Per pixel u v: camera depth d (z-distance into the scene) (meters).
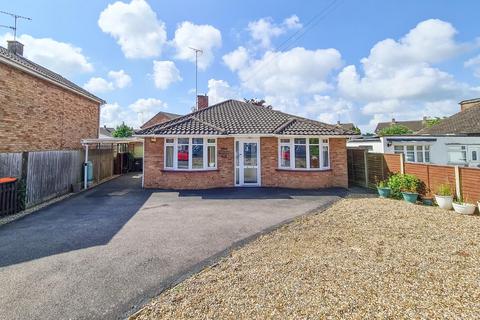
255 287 3.85
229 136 13.38
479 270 4.35
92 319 3.19
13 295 3.71
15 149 10.98
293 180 13.73
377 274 4.21
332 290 3.73
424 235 6.24
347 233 6.43
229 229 6.84
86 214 8.50
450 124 24.09
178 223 7.43
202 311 3.28
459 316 3.10
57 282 4.08
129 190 13.10
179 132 13.12
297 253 5.16
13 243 5.83
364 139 21.28
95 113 18.89
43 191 10.36
